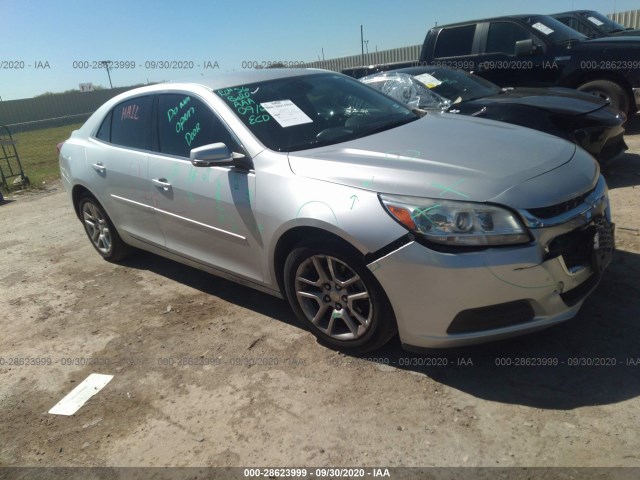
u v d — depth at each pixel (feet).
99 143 14.87
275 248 10.12
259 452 7.95
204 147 10.19
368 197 8.72
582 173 9.14
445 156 9.37
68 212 23.40
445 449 7.53
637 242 12.91
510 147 9.76
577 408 7.95
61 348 11.68
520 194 8.18
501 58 26.76
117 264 16.28
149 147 13.09
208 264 12.18
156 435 8.60
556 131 16.44
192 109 12.05
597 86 24.66
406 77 21.58
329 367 9.72
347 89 13.23
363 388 9.03
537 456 7.20
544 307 8.30
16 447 8.76
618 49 23.73
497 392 8.53
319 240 9.30
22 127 94.73
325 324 10.17
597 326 9.82
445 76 21.68
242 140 10.77
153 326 12.11
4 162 46.26
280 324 11.47
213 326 11.75
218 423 8.67
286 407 8.82
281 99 11.88
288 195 9.63
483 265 7.90
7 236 20.65
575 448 7.23
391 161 9.34
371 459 7.54
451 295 8.13
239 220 10.66
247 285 11.59
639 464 6.86
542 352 9.34
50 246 18.75
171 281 14.52
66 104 123.65
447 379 9.00
